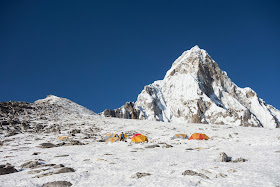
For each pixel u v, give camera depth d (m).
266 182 8.20
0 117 47.75
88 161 14.37
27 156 17.81
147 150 19.78
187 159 14.30
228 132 46.06
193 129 51.78
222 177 9.15
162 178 9.15
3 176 10.51
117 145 25.56
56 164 13.45
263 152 16.23
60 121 55.00
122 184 8.63
